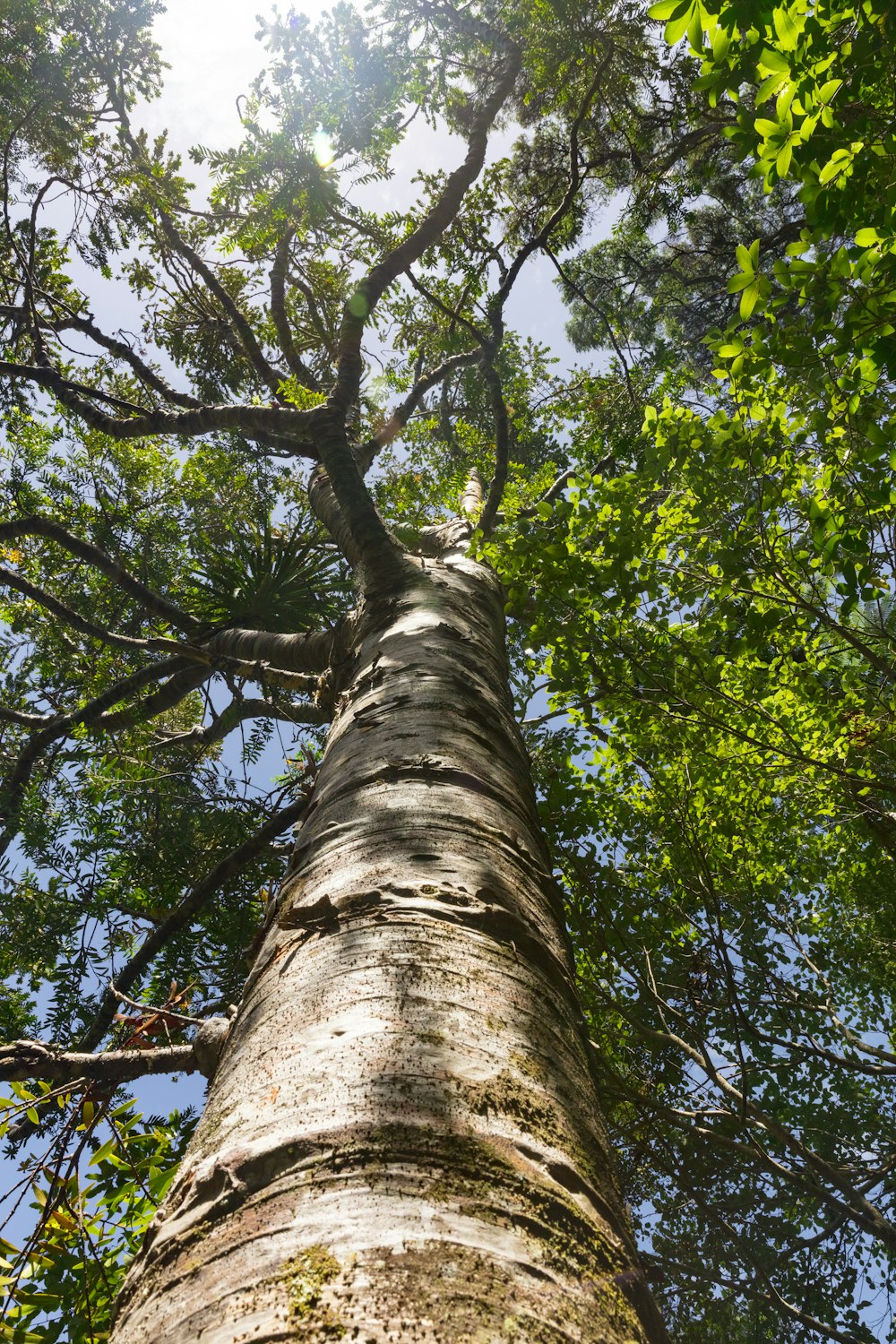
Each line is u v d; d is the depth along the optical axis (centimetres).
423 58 823
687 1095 553
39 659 991
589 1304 94
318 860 196
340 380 570
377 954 147
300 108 757
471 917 163
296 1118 111
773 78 238
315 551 824
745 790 509
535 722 541
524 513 658
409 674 295
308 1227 93
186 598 815
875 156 248
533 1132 115
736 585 383
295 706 699
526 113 1023
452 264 755
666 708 442
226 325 1010
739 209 1291
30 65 856
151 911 693
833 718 459
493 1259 90
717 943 411
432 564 434
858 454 345
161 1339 87
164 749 920
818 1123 628
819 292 272
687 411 386
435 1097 113
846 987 670
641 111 966
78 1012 621
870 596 339
